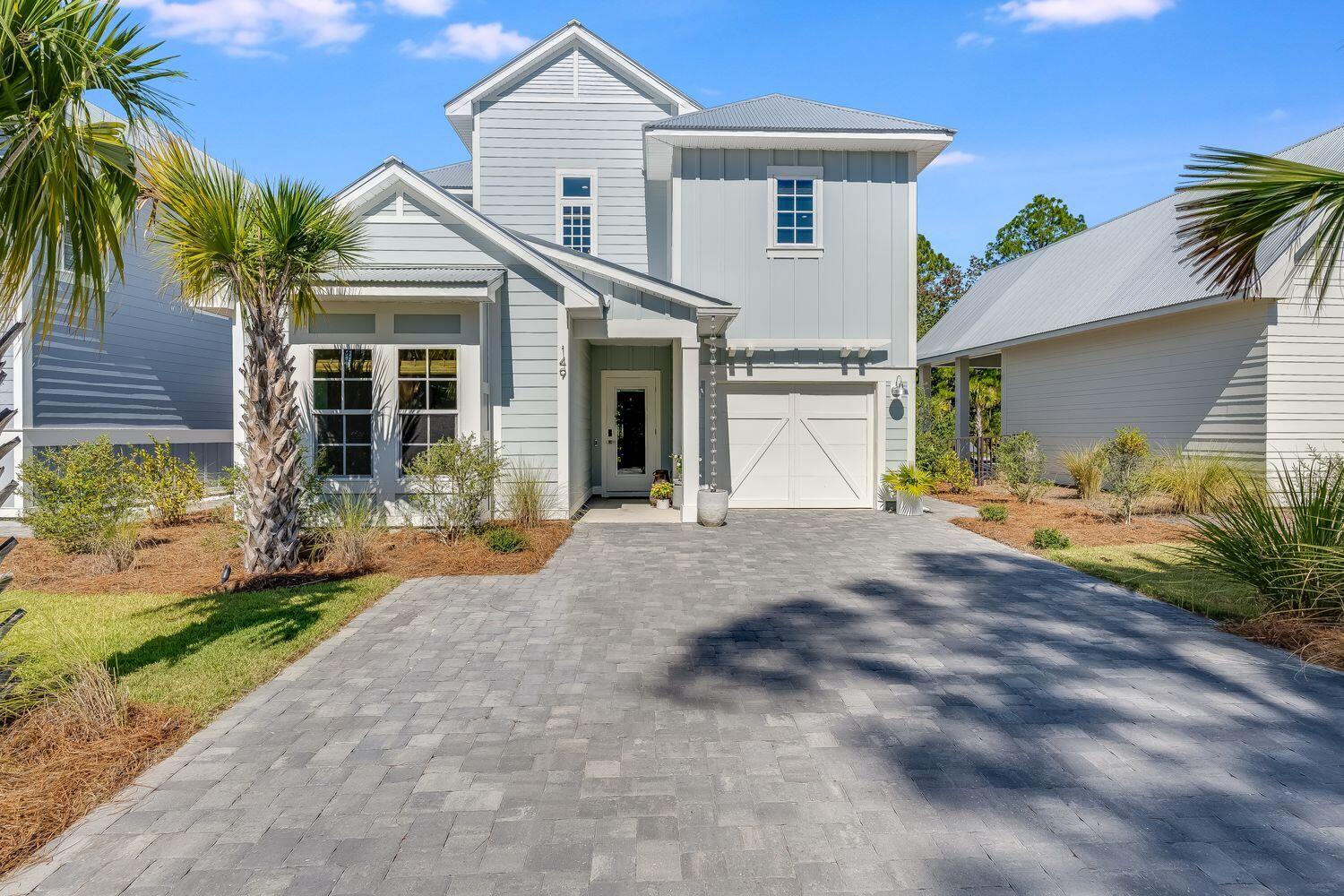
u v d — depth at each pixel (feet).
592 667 16.03
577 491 40.88
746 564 27.25
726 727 12.85
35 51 11.03
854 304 42.73
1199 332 43.19
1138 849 9.18
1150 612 20.49
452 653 16.96
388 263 35.99
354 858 8.98
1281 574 18.76
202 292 24.84
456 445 30.50
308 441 32.76
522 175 50.57
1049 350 57.93
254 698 14.24
